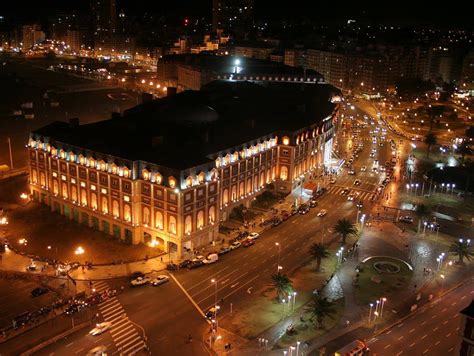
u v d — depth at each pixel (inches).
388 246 7224.4
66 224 7628.0
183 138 7731.3
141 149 7155.5
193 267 6476.4
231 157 7859.3
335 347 5054.1
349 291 6053.2
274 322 5452.8
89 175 7367.1
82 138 7696.9
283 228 7711.6
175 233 6712.6
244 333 5265.8
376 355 4933.6
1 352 4864.7
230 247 6973.4
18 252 6761.8
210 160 6983.3
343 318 5531.5
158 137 7263.8
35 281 6107.3
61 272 6264.8
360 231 7652.6
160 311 5605.3
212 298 5871.1
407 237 7534.5
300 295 5969.5
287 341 5147.6
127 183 6899.6
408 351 5007.4
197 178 6756.9
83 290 5949.8
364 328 5364.2
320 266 6604.3
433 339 5196.9
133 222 6978.4
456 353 4328.3
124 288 6018.7
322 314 5305.1
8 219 7741.1
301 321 5467.5
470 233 7736.2
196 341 5132.9
